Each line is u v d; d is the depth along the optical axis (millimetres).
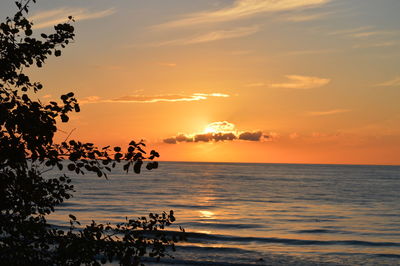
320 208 52719
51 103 4867
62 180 5926
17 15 4992
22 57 5016
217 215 44531
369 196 70688
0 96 4676
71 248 5527
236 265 21266
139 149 5027
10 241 5363
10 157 4457
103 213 41812
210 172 175750
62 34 5215
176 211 47156
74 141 5059
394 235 33344
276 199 63844
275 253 24953
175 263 20547
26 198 5258
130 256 5875
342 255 24938
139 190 74000
